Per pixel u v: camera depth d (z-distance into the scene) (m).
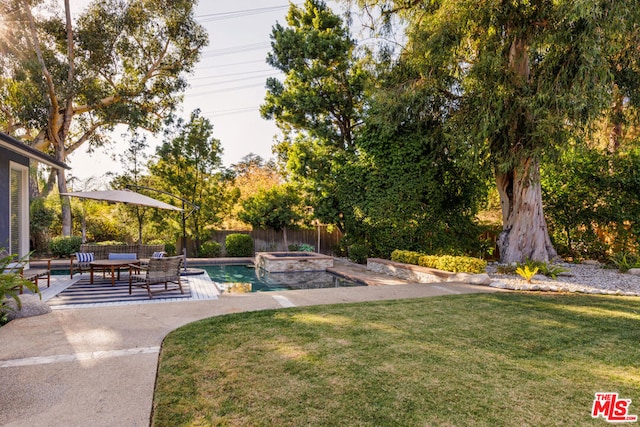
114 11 16.67
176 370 3.52
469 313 5.73
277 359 3.78
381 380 3.29
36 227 14.95
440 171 12.98
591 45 7.80
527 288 7.93
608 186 11.80
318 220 16.73
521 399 2.98
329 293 7.54
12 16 14.80
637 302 6.55
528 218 10.98
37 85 15.05
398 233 12.71
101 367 3.61
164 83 18.95
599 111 8.36
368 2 12.14
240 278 11.87
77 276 9.85
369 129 13.25
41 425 2.59
